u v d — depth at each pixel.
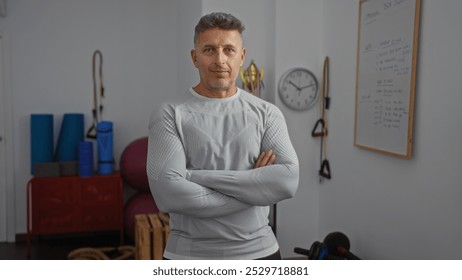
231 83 1.55
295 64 3.68
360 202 3.19
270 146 1.60
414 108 2.53
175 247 1.59
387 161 2.83
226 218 1.54
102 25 4.59
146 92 4.74
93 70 4.59
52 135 4.32
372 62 2.93
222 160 1.54
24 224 4.51
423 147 2.46
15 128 4.43
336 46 3.51
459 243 2.19
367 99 3.00
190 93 1.61
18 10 4.36
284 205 3.80
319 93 3.74
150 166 1.54
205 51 1.51
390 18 2.71
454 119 2.20
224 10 3.69
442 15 2.28
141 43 4.69
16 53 4.39
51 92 4.50
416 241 2.54
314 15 3.70
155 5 4.70
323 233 3.79
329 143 3.68
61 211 4.10
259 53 3.85
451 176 2.23
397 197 2.73
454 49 2.19
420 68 2.47
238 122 1.56
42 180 4.05
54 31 4.47
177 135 1.55
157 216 3.63
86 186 4.13
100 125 4.29
